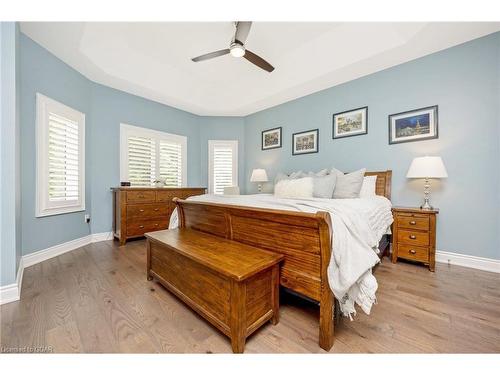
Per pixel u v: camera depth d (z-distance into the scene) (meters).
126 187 3.25
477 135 2.37
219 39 2.83
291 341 1.26
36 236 2.51
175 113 4.57
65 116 2.90
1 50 1.65
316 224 1.22
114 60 3.11
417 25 2.26
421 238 2.35
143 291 1.84
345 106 3.42
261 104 4.39
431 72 2.65
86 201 3.29
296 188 2.46
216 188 5.07
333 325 1.25
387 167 3.00
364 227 1.50
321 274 1.21
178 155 4.61
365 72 3.11
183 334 1.31
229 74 3.85
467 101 2.42
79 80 3.14
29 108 2.43
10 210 1.66
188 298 1.54
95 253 2.84
